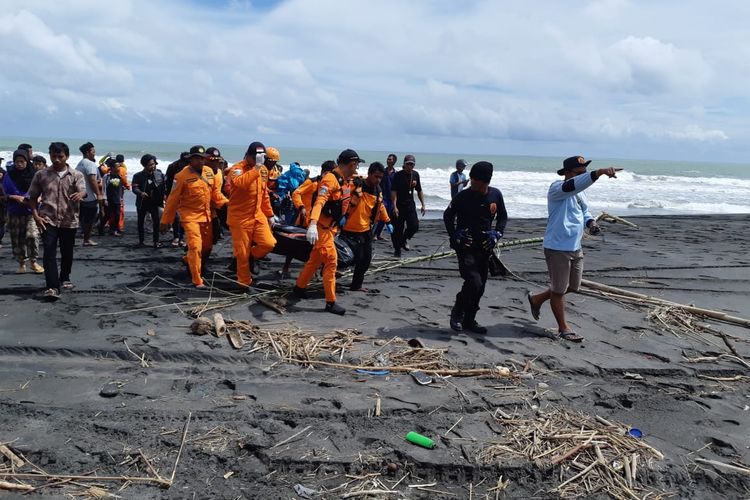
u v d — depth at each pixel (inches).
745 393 190.4
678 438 157.2
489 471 138.2
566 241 220.7
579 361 210.2
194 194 281.7
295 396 172.1
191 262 281.1
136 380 179.0
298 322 237.8
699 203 1267.2
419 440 147.2
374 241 487.2
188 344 206.2
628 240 549.0
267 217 302.0
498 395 177.9
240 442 144.8
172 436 147.2
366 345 214.8
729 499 133.1
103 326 223.6
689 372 205.9
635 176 2343.8
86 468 133.1
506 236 571.2
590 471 139.4
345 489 129.3
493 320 256.5
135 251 397.4
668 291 332.2
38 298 259.9
